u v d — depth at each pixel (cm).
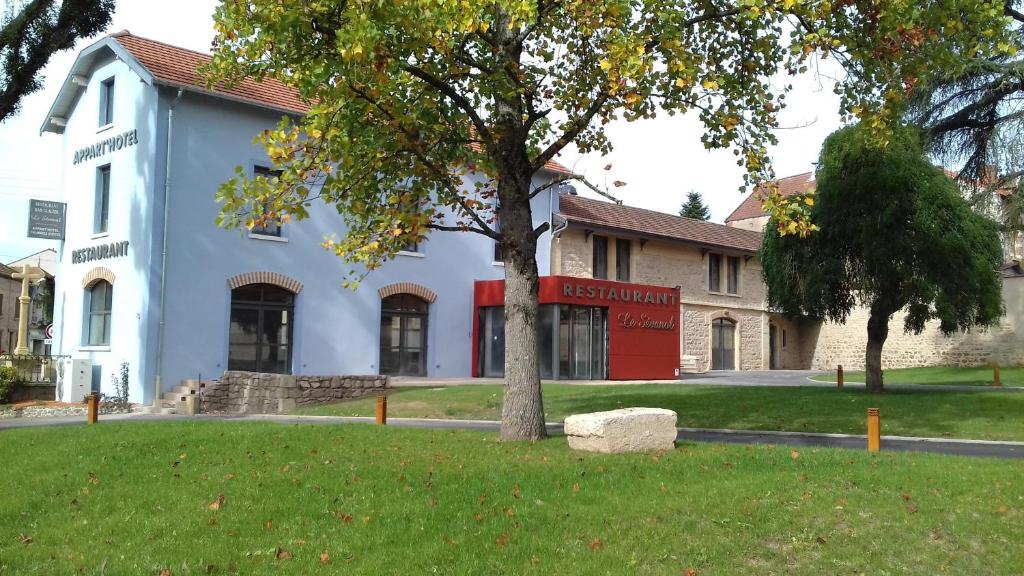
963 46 1250
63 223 2458
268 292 2283
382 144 1119
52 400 2188
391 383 2389
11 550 670
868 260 1859
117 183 2236
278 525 718
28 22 2005
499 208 1258
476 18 946
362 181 1152
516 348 1140
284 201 1073
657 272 3397
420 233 1097
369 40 889
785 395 1889
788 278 2000
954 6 1084
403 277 2569
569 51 1243
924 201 1781
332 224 2403
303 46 1012
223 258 2173
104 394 2139
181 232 2098
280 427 1317
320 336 2359
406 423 1566
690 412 1600
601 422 1002
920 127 1967
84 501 823
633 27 1101
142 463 983
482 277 2808
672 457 967
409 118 1072
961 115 2020
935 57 1178
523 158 1155
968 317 1905
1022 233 1973
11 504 819
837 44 1066
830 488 791
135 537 697
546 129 1334
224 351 2164
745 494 770
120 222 2202
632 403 1739
